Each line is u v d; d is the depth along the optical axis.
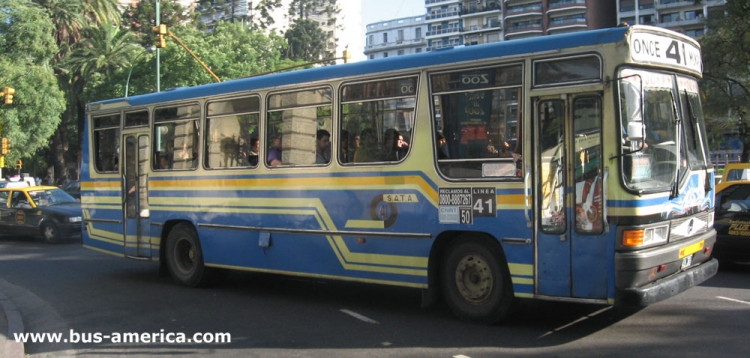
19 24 35.28
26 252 15.73
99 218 11.94
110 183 11.67
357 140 8.18
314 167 8.60
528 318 7.55
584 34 6.52
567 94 6.54
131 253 11.33
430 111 7.51
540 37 6.81
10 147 31.73
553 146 6.64
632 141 6.29
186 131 10.39
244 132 9.54
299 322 7.85
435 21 104.56
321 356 6.40
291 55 75.25
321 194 8.52
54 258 14.46
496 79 7.04
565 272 6.53
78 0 42.78
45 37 36.12
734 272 10.42
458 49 7.34
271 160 9.14
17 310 9.03
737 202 10.55
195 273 10.35
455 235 7.43
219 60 37.03
